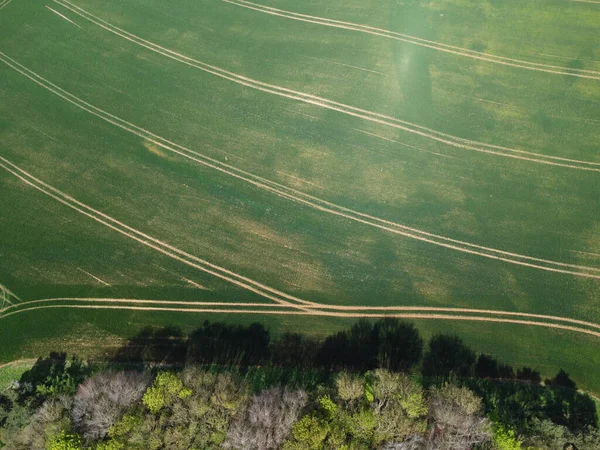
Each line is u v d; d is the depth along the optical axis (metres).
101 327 32.50
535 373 30.09
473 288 32.56
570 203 35.03
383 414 25.64
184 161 38.41
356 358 30.92
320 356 31.08
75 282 33.97
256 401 26.53
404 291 32.62
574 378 29.81
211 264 34.19
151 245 35.09
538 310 31.77
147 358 31.45
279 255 34.19
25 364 31.45
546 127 38.09
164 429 26.41
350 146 38.16
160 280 33.81
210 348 31.59
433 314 31.92
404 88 40.56
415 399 26.02
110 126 40.44
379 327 31.73
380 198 35.84
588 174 36.03
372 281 33.03
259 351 31.42
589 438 26.27
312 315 32.28
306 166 37.50
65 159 39.12
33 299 33.50
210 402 26.67
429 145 37.84
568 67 40.69
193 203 36.50
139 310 32.94
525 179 36.12
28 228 36.28
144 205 36.66
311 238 34.66
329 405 26.03
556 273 32.78
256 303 32.84
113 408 26.36
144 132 39.94
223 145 38.91
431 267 33.31
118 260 34.62
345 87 40.97
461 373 30.31
